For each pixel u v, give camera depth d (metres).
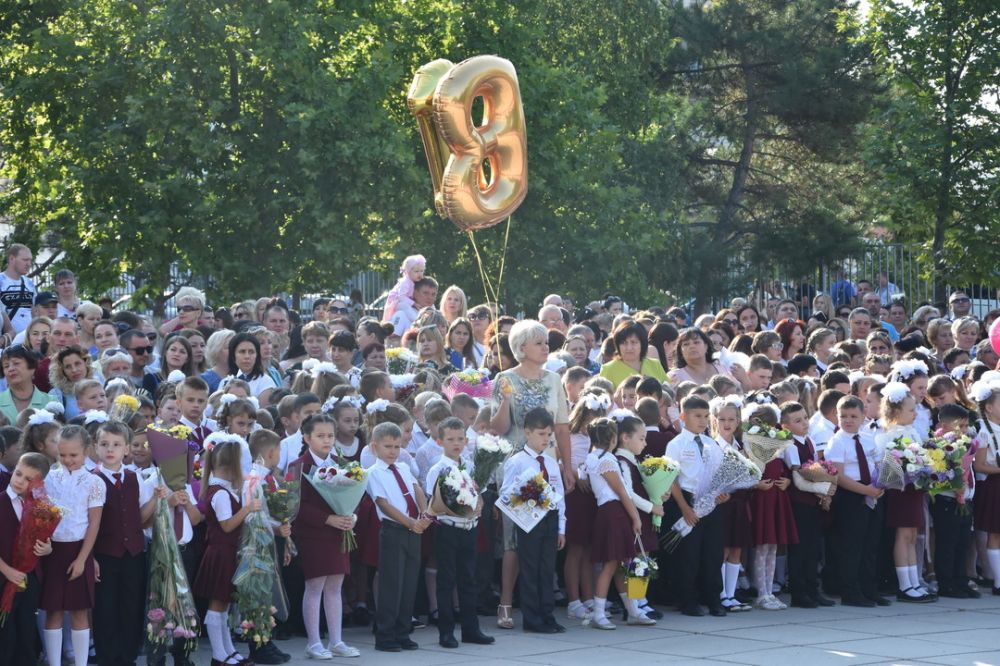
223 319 16.62
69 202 28.75
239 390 11.59
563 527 11.48
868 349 16.56
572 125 33.66
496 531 12.09
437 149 11.28
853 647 10.62
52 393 11.48
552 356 14.12
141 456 10.08
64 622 10.04
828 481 12.55
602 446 11.61
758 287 39.81
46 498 8.98
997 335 16.33
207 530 9.94
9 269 16.09
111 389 11.23
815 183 45.22
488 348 14.09
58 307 15.66
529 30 33.69
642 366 13.52
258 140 28.06
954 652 10.43
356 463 10.27
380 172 28.48
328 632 10.89
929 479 12.91
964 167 29.55
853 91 41.75
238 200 28.12
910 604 13.02
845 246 38.56
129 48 27.97
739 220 44.66
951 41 29.19
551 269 33.16
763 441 12.28
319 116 27.25
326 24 28.86
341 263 28.41
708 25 43.59
